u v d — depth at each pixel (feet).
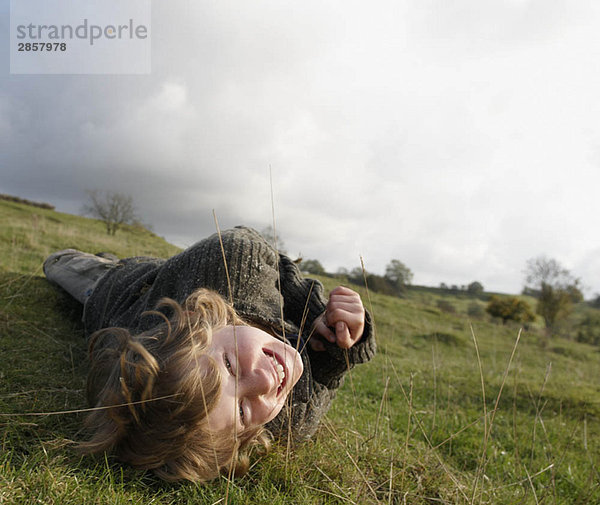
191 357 4.11
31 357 7.48
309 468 5.52
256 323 5.67
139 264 8.53
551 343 57.57
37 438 4.91
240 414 4.17
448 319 63.52
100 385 5.03
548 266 122.31
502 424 12.42
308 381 5.67
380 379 14.85
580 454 10.94
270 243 7.25
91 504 3.89
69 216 104.83
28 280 11.87
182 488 4.52
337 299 5.92
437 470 6.55
